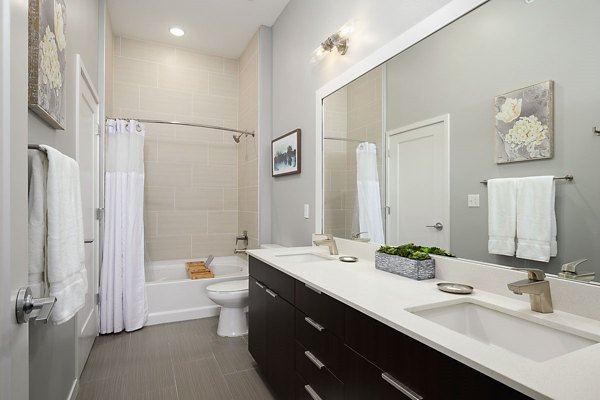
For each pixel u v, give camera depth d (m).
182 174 3.87
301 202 2.74
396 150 1.72
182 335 2.74
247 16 3.24
